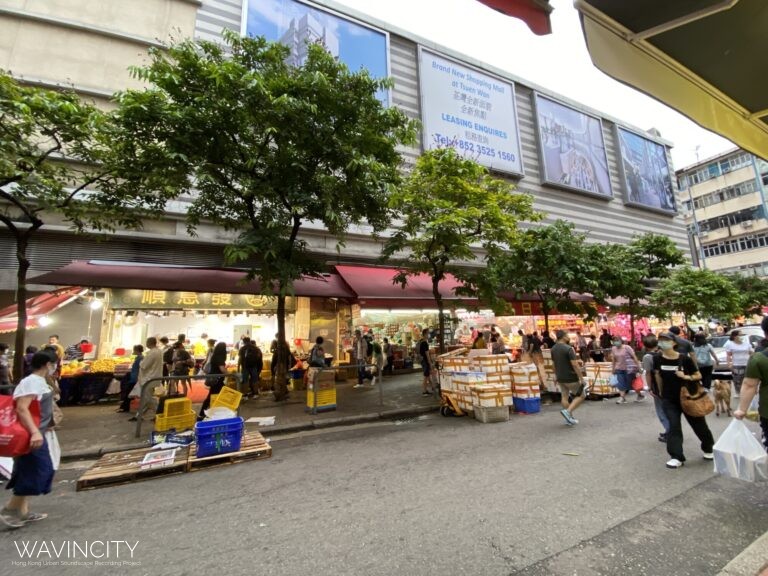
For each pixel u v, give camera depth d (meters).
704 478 4.45
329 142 8.15
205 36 12.41
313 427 7.68
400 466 5.15
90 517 3.91
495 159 17.61
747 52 2.46
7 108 6.31
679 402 4.96
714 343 13.69
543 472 4.75
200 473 5.13
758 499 3.88
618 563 2.89
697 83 2.57
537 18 1.86
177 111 7.01
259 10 13.22
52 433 4.07
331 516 3.77
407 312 18.59
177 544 3.35
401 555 3.06
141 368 8.55
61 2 11.01
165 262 11.21
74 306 11.98
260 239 8.21
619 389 9.45
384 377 15.18
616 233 21.58
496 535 3.31
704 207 38.28
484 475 4.71
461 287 11.73
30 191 7.34
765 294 22.64
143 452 5.68
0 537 3.53
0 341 11.09
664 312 17.03
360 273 13.03
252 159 7.71
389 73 15.60
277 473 5.07
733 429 3.68
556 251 12.06
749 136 2.88
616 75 2.14
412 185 9.84
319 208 8.73
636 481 4.41
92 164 8.45
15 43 10.44
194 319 14.02
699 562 2.88
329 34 14.48
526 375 8.54
